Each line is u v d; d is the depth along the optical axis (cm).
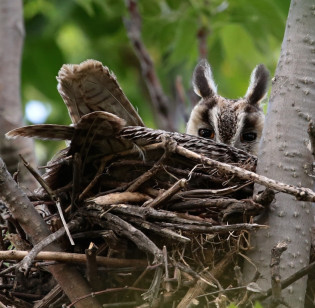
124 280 912
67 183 945
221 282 910
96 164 940
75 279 886
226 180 945
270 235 877
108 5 1750
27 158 1236
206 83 1571
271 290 811
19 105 1302
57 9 1678
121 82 1866
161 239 903
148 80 1619
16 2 1378
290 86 933
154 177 948
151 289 821
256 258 877
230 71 1716
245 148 1429
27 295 946
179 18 1680
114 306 902
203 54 1594
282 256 866
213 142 1002
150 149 920
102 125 869
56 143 1759
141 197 917
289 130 915
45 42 1686
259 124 1455
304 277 866
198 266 909
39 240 887
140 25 1627
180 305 866
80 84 1018
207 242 911
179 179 928
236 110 1464
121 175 956
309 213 886
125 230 856
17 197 890
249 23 1591
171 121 1609
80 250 915
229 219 888
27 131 877
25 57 1677
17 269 866
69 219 907
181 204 910
